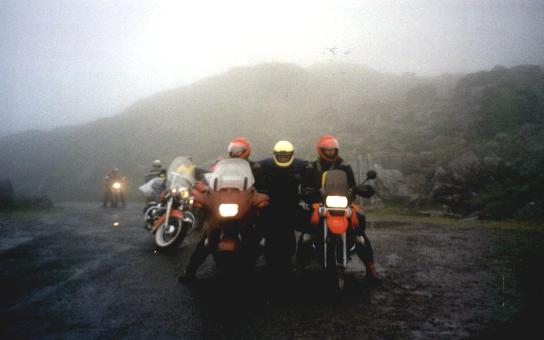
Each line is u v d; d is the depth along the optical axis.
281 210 4.66
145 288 4.34
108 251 6.47
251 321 3.36
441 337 3.01
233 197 4.20
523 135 15.52
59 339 2.96
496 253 6.01
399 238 7.45
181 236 6.38
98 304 3.79
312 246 4.79
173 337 3.02
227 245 4.09
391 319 3.39
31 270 5.15
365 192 4.62
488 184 12.80
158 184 8.29
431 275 4.81
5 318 3.40
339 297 4.01
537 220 9.60
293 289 4.30
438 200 12.70
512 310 3.56
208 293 4.16
